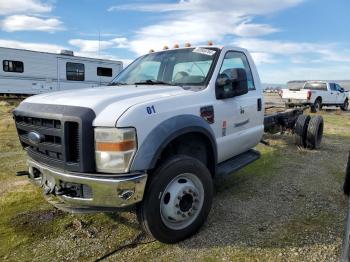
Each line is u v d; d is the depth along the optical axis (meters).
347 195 4.61
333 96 20.58
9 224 3.72
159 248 3.24
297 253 3.12
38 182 3.38
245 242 3.33
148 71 4.54
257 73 5.02
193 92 3.67
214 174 3.91
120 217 3.88
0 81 18.83
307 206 4.23
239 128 4.43
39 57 19.91
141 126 2.92
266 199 4.46
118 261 3.04
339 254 3.10
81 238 3.44
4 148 7.52
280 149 7.54
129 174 2.85
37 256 3.12
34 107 3.24
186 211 3.30
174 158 3.22
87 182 2.85
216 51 4.22
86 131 2.83
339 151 7.57
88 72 21.92
